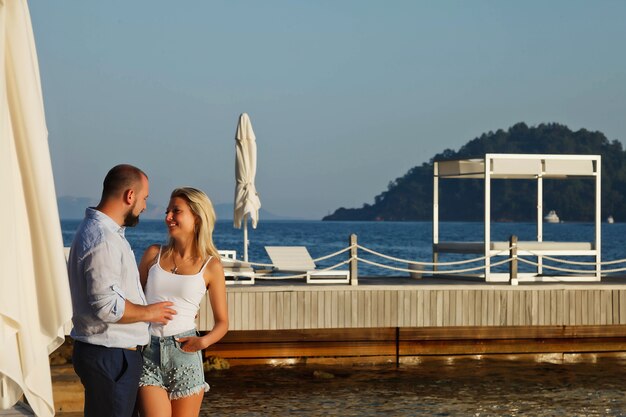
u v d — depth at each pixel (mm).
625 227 147250
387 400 10734
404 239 85000
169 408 5156
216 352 12859
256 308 12227
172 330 5129
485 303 12945
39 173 3877
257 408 10234
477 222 188375
